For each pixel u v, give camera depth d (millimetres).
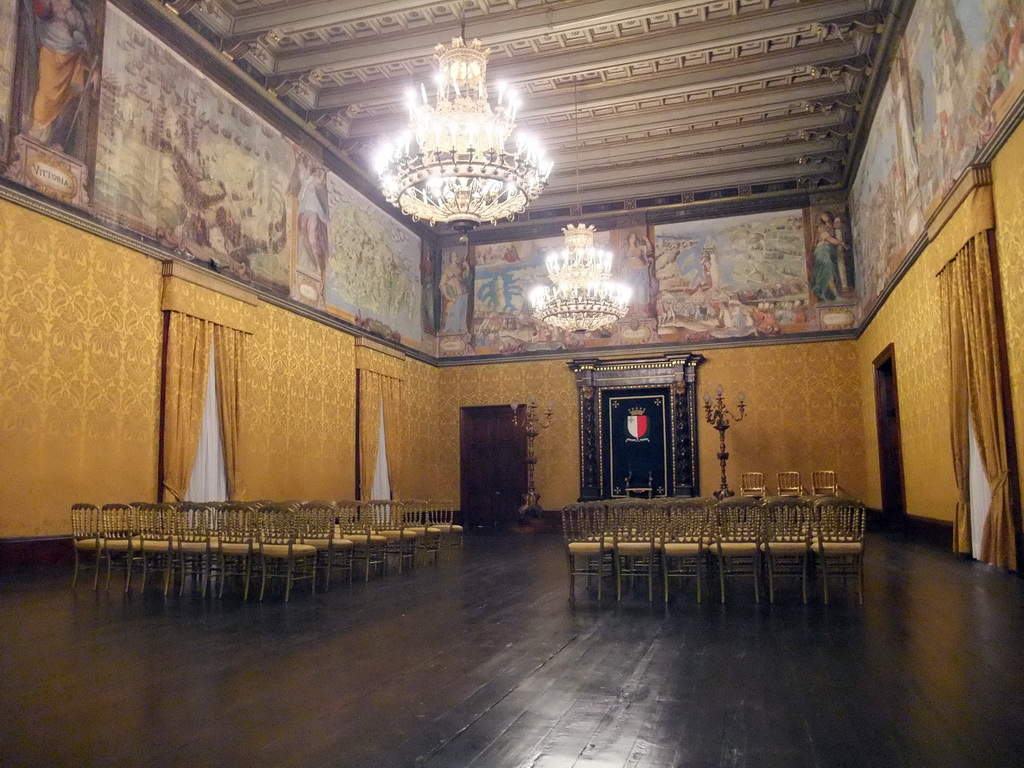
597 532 7535
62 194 9477
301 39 13602
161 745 3430
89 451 9711
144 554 8000
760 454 18344
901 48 11852
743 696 4148
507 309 20719
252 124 13453
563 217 20406
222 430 12125
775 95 15555
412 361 19484
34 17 9227
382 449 17609
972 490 9852
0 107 8719
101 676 4590
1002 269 8398
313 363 14977
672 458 18719
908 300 12703
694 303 19234
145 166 10891
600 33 13602
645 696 4168
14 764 3197
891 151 13117
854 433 17828
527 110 15766
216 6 12242
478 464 20656
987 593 7406
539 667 4805
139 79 10875
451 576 9414
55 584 8289
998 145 8070
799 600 7203
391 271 18688
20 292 8875
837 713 3846
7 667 4801
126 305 10453
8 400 8656
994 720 3715
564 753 3336
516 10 12789
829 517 7086
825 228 18469
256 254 13344
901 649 5188
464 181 8656
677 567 9031
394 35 13352
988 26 8008
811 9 12734
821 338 18266
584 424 19438
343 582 8844
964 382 9734
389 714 3877
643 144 17703
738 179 19031
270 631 5934
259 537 7613
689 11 12992
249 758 3277
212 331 12031
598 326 13195
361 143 16469
